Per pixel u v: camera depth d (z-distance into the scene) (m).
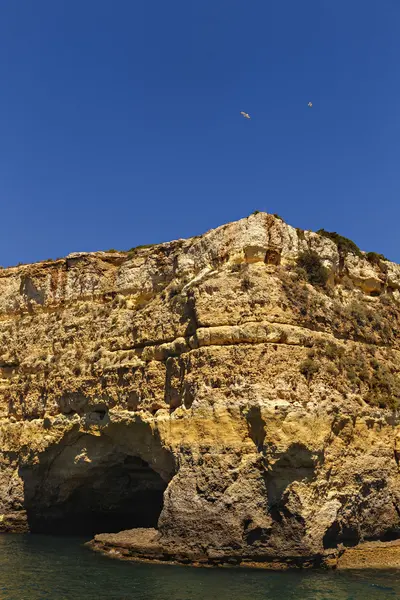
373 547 30.64
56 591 24.94
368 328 36.84
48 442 39.03
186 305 34.47
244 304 32.12
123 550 31.48
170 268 38.81
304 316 32.81
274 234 34.62
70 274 43.72
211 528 28.56
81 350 40.16
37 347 43.22
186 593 24.02
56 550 33.44
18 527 40.16
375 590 24.91
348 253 38.69
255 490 28.94
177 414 32.16
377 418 33.31
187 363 32.72
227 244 35.06
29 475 40.22
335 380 32.38
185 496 29.59
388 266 40.50
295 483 28.58
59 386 40.00
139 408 34.66
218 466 29.41
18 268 47.91
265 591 24.22
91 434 37.12
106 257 43.28
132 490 39.41
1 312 47.25
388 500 32.75
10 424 42.44
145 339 36.25
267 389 29.95
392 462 33.50
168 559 29.30
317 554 28.02
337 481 30.36
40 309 44.75
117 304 40.16
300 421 29.34
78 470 38.28
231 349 31.23
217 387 30.94
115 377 36.62
